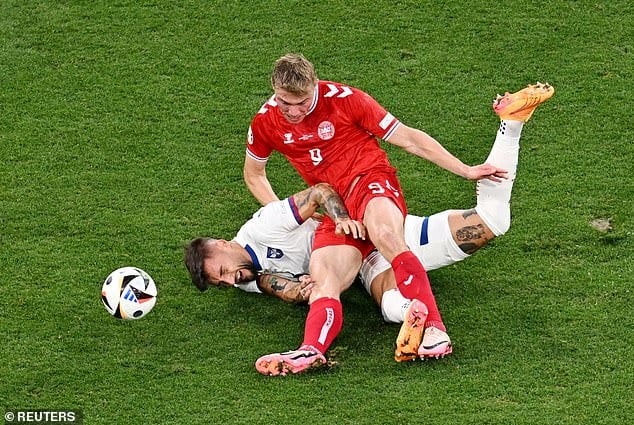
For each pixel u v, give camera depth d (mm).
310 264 21266
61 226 24547
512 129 21109
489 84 28797
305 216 21641
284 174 26453
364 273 21984
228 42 30594
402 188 25719
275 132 21859
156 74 29578
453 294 22281
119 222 24703
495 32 30500
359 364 20328
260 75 29422
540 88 21000
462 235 21766
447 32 30594
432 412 18875
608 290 22078
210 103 28562
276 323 21688
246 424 18828
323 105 21344
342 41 30453
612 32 30344
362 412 18953
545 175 25797
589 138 26875
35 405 19562
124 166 26562
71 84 29344
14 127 27844
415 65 29547
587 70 29078
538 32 30453
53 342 21125
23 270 23156
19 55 30344
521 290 22281
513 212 24656
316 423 18766
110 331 21453
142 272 21125
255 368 20266
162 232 24422
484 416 18719
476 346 20656
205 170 26438
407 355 19891
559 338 20766
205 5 32031
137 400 19594
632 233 23734
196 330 21516
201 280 21844
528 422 18562
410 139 21406
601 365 19969
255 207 25266
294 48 30297
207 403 19422
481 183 21578
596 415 18719
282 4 31938
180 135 27531
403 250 20328
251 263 22172
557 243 23625
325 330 20281
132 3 32156
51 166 26562
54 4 32188
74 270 23188
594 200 24891
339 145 21688
